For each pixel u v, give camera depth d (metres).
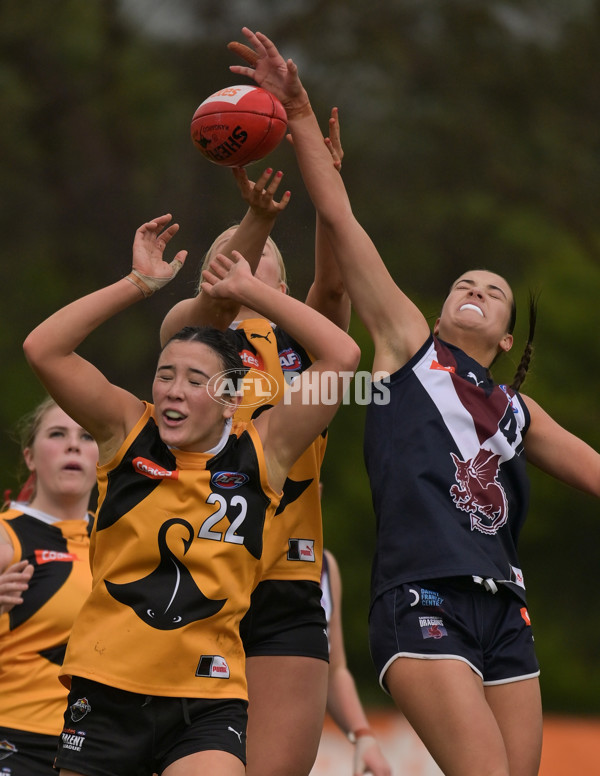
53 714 20.42
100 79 88.00
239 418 18.12
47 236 88.00
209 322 19.08
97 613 15.75
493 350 19.42
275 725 17.95
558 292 86.50
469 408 17.59
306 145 18.42
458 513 16.97
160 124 88.19
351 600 81.69
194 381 15.94
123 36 91.06
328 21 91.88
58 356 16.00
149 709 15.41
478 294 19.25
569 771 32.81
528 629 17.22
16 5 86.06
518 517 17.89
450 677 16.12
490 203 88.81
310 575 18.53
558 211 90.12
